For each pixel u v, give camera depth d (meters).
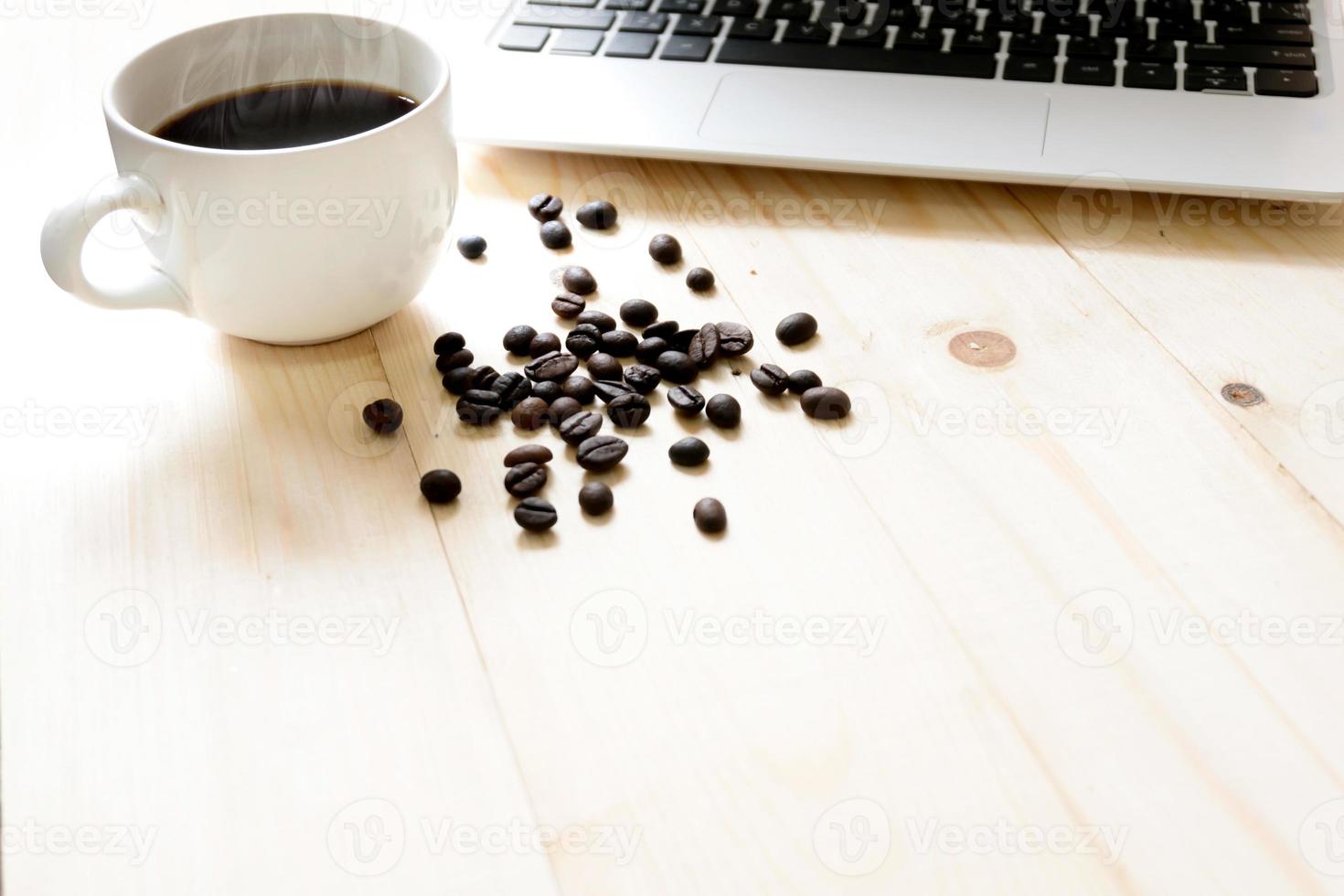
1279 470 0.61
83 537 0.60
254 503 0.61
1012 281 0.68
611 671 0.56
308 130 0.65
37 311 0.67
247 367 0.65
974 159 0.69
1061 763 0.54
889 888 0.52
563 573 0.59
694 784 0.54
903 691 0.56
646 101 0.72
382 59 0.65
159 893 0.52
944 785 0.54
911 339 0.66
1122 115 0.70
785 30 0.75
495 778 0.54
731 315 0.67
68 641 0.57
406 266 0.64
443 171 0.64
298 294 0.63
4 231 0.71
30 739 0.55
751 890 0.52
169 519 0.60
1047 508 0.60
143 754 0.55
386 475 0.62
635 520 0.60
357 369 0.65
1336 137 0.69
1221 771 0.54
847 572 0.59
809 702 0.56
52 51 0.81
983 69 0.72
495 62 0.74
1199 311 0.67
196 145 0.64
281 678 0.56
